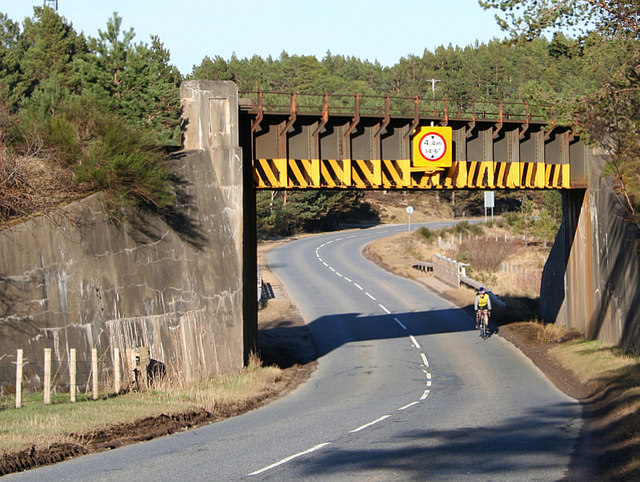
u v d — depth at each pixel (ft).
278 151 119.24
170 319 102.01
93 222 94.84
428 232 351.67
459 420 74.54
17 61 286.05
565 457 55.42
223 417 79.61
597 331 135.64
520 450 58.18
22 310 87.20
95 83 134.00
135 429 67.41
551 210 326.03
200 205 107.14
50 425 63.98
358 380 111.65
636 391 80.69
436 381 109.19
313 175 120.37
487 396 93.86
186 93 111.45
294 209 393.91
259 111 115.96
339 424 72.54
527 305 184.75
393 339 150.20
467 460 54.03
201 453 57.16
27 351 86.89
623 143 102.32
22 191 93.40
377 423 73.00
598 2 85.76
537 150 138.51
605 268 132.16
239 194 110.63
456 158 130.93
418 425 71.51
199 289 105.91
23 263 87.97
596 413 78.02
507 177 136.67
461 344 143.54
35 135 100.42
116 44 135.23
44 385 82.48
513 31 87.61
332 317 175.11
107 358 93.91
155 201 99.60
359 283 231.09
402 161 127.44
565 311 153.07
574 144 141.49
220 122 110.63
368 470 50.31
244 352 112.68
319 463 52.80
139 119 133.39
